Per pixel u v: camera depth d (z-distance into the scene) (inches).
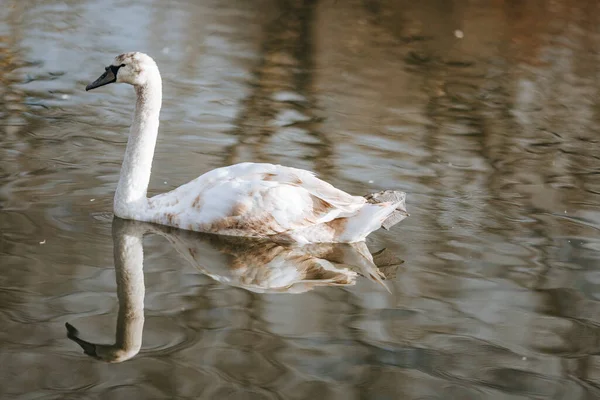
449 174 589.6
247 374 330.6
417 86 825.5
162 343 350.6
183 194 482.9
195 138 625.3
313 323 376.5
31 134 609.0
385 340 364.2
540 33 1084.5
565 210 534.9
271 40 949.8
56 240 447.5
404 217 483.2
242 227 468.4
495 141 675.4
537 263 454.3
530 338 374.3
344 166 588.7
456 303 404.8
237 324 370.6
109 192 521.3
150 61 482.0
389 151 629.0
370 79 834.2
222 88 758.5
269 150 610.5
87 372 326.0
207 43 912.3
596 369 350.9
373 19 1093.8
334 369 338.3
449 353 357.1
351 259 453.1
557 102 807.7
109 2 1049.5
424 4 1194.0
